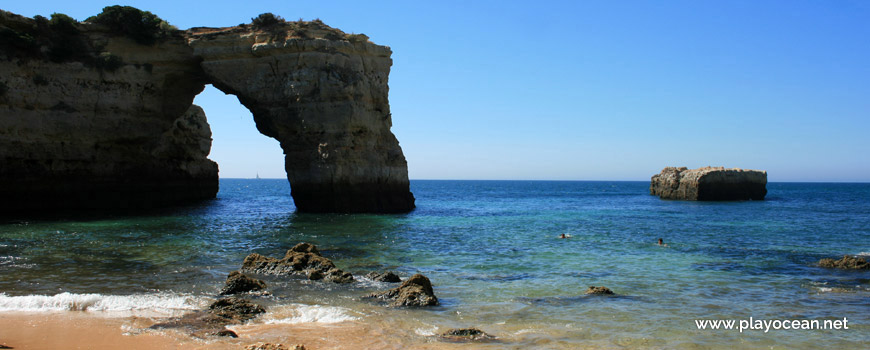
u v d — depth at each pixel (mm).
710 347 10688
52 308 12781
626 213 48844
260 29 43094
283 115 41531
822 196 98000
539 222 37812
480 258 21156
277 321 12070
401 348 10320
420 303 13594
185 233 28375
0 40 37125
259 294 14531
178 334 10922
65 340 10461
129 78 42312
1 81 37125
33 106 38688
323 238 26812
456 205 61562
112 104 41875
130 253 21250
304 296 14406
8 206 37906
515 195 104062
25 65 38250
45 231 28312
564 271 18547
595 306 13742
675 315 12969
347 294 14688
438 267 19141
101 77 41281
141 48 42938
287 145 42625
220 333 10953
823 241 27484
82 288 15000
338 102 40656
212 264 19031
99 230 29141
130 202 46875
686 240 27500
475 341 10781
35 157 39000
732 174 76188
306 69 40781
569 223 37281
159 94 44469
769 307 13852
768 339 11211
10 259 19422
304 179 42000
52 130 39531
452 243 25453
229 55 42219
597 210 53375
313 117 40781
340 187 41156
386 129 45656
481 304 13836
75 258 19828
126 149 44969
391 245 24469
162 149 53844
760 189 79312
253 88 42125
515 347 10453
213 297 14094
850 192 126500
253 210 47719
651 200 79688
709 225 36438
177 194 57250
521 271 18500
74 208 41781
